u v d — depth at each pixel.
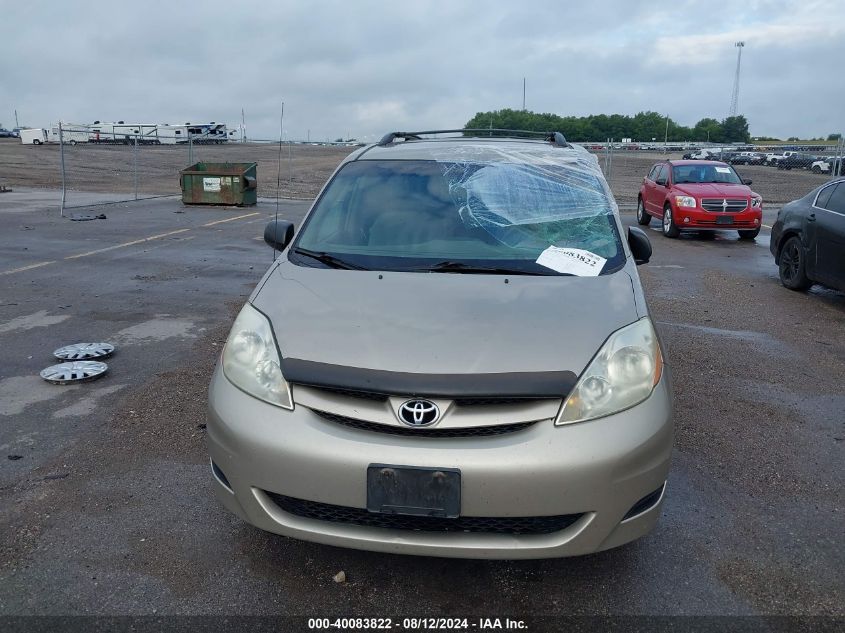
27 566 3.03
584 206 4.06
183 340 6.34
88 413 4.67
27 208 16.59
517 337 2.89
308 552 3.19
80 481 3.78
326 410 2.71
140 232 13.27
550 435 2.64
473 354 2.79
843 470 4.11
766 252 13.18
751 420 4.84
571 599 2.91
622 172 39.53
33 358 5.78
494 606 2.86
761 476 4.01
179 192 22.75
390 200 4.08
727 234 16.02
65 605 2.79
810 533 3.43
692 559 3.19
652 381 2.89
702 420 4.82
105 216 15.47
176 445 4.21
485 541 2.65
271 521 2.78
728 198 14.45
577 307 3.12
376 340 2.88
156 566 3.06
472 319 3.00
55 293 8.07
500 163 4.41
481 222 3.90
